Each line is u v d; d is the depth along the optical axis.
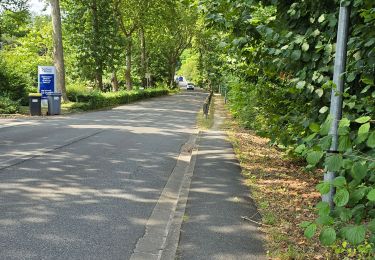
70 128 16.72
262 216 5.62
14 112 22.86
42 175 8.26
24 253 4.57
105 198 6.91
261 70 7.28
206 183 7.60
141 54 62.62
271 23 5.89
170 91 77.62
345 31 3.87
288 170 8.81
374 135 2.53
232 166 9.28
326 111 4.98
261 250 4.45
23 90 26.42
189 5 7.38
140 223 5.77
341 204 2.42
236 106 15.16
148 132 16.53
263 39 6.24
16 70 26.77
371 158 2.62
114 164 9.76
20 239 4.96
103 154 10.96
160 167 9.73
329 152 2.64
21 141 12.71
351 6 4.06
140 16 48.66
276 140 7.54
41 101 23.38
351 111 4.25
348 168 2.56
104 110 29.41
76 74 42.75
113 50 40.19
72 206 6.37
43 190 7.18
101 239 5.10
